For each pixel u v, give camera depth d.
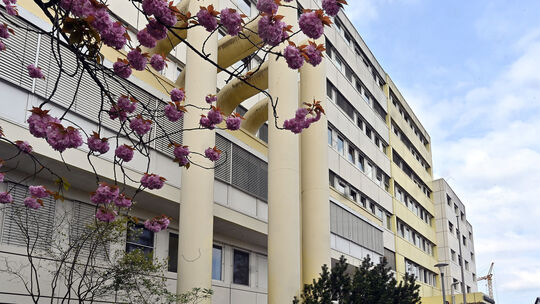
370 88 36.25
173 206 14.79
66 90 11.70
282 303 14.31
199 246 13.30
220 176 16.61
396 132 41.94
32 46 11.02
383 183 36.09
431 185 50.81
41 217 11.69
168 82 15.62
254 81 17.03
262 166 19.06
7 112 10.35
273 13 4.52
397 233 37.41
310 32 4.53
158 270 12.07
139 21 16.25
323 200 17.84
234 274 18.53
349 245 25.83
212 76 14.60
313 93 18.86
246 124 19.25
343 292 12.05
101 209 6.64
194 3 14.93
